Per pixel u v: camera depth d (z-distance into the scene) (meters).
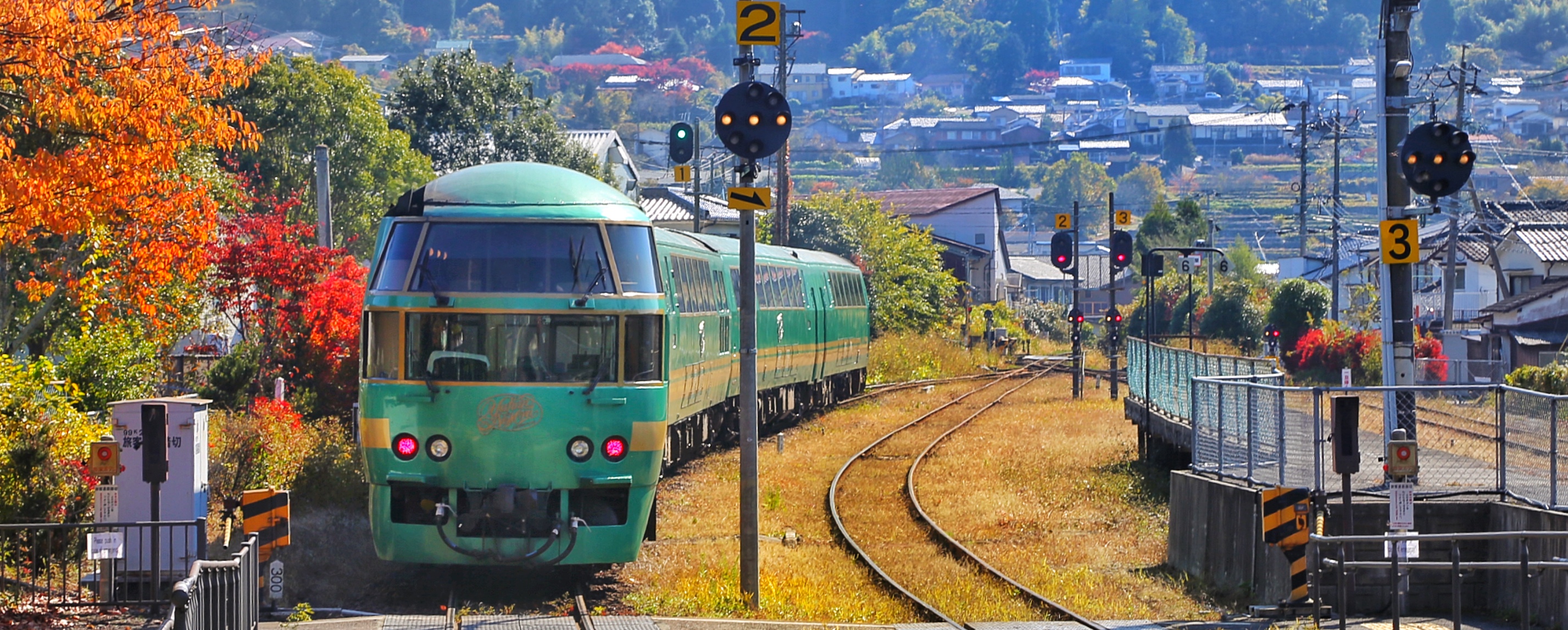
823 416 115.00
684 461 77.75
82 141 52.12
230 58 49.16
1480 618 42.38
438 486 44.50
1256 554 46.81
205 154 80.31
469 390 44.38
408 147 152.62
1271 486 48.34
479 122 189.88
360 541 52.88
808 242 191.75
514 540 44.62
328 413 78.56
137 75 46.97
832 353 115.12
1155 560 54.91
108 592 40.00
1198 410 56.19
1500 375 145.50
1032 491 71.50
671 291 62.31
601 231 46.03
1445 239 190.62
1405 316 50.75
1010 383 157.62
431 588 47.06
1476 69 128.75
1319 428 45.03
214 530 50.22
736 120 44.00
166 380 78.06
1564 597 39.53
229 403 72.06
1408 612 43.97
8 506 44.09
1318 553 40.00
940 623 41.34
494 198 46.00
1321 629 39.19
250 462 56.34
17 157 45.00
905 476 78.19
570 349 44.94
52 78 45.53
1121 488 71.19
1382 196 52.03
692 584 46.06
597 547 45.19
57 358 78.94
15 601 38.59
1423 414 56.81
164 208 49.38
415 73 192.62
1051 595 47.09
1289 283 192.38
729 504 66.06
